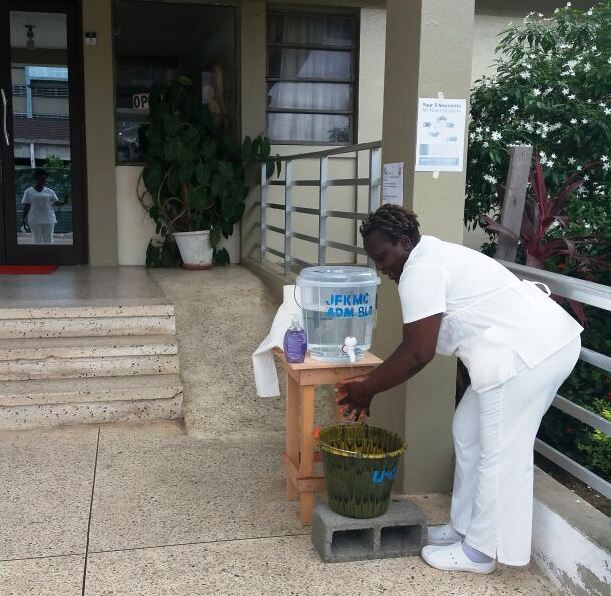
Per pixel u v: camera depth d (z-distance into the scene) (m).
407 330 2.58
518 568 2.81
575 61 5.00
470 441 2.82
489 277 2.61
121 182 6.97
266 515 3.17
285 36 7.05
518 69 5.08
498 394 2.56
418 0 3.12
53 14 6.69
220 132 6.88
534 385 2.53
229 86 7.12
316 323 2.97
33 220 6.94
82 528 3.02
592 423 2.76
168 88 6.64
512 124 4.99
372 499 2.74
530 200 3.94
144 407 4.28
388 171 3.47
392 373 2.60
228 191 6.68
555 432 3.93
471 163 4.93
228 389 4.51
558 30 5.42
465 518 2.86
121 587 2.60
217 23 7.00
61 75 6.77
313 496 3.23
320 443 2.79
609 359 2.68
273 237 7.22
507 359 2.53
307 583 2.64
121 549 2.86
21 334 4.70
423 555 2.80
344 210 7.31
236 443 4.00
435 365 3.31
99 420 4.23
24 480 3.47
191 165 6.50
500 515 2.61
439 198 3.24
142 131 7.00
